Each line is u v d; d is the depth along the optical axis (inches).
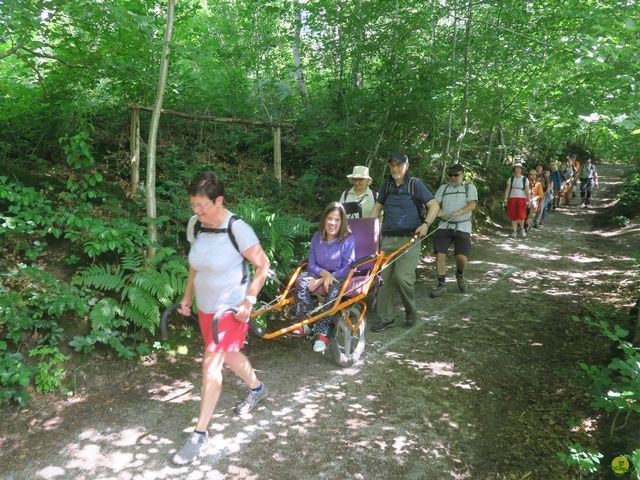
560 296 243.0
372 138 288.4
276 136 275.9
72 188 173.0
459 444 120.3
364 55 295.4
